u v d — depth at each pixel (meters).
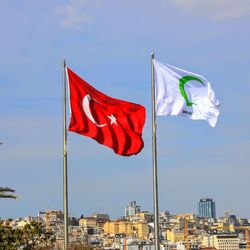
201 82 59.38
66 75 60.41
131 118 60.22
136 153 60.03
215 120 59.25
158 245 57.59
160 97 59.19
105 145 59.78
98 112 60.16
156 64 59.41
